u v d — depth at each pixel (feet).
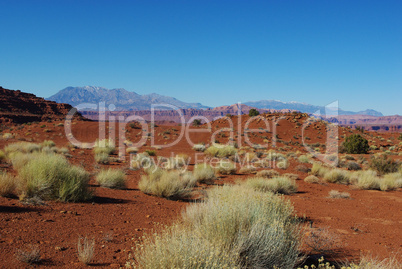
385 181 56.75
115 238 18.21
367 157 123.03
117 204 28.99
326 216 30.73
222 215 14.90
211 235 14.03
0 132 182.50
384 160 83.20
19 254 13.94
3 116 341.41
